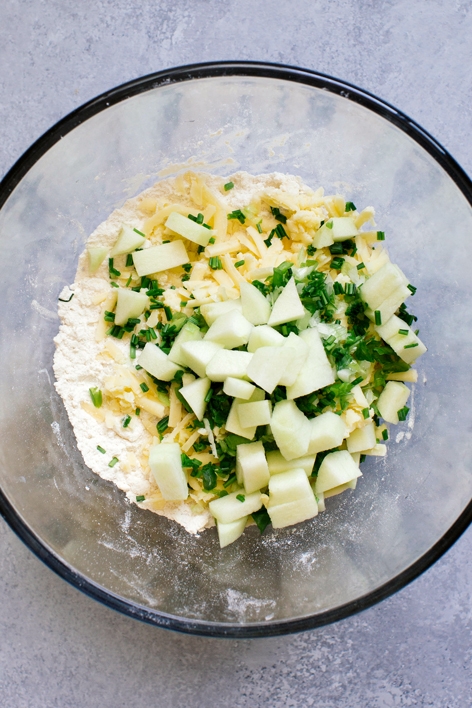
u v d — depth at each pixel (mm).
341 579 380
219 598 378
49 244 385
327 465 356
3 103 391
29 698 383
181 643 389
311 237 372
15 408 383
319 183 394
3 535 386
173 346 358
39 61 393
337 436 347
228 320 347
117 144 378
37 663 385
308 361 347
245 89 372
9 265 378
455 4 397
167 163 390
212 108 379
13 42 393
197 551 383
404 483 388
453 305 385
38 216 377
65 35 394
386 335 362
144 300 364
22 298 385
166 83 359
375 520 387
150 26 394
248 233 374
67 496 381
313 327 355
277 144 391
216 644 390
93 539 379
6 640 385
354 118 374
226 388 340
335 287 363
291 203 370
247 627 356
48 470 382
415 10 396
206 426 351
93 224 391
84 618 387
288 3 396
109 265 371
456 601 390
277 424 343
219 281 367
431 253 387
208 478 355
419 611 391
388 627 390
